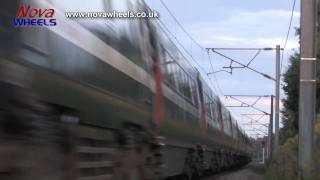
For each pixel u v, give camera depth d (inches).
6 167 197.0
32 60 224.5
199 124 880.9
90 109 293.3
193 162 816.9
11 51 208.1
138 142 405.7
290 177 610.9
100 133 314.3
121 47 367.2
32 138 216.7
